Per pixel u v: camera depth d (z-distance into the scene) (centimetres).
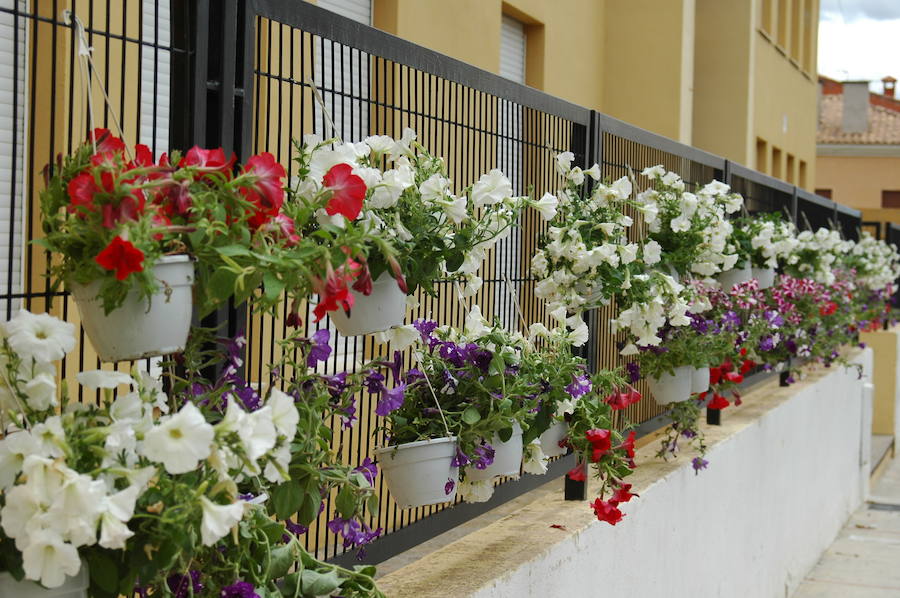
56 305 234
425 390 301
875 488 1281
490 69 854
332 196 217
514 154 388
